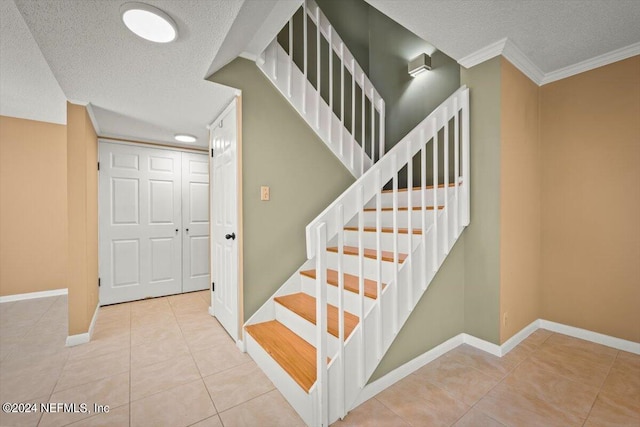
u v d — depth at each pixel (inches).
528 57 88.6
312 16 101.6
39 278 144.5
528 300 97.6
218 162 109.8
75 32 59.2
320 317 55.6
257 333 81.7
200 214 157.6
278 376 67.6
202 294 149.2
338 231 59.3
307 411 56.7
